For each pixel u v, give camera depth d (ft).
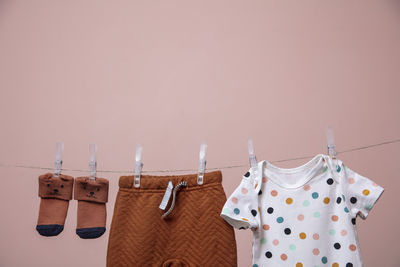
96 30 7.59
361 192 4.48
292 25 7.55
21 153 7.12
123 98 7.34
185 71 7.43
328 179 4.63
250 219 4.44
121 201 4.74
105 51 7.52
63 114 7.28
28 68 7.41
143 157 7.09
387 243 6.69
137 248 4.59
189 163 7.06
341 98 7.19
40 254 6.87
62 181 4.87
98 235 4.81
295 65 7.37
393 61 7.27
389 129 7.02
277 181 4.68
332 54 7.37
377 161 6.92
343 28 7.45
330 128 4.75
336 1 7.59
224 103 7.29
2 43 7.47
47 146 7.14
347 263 4.33
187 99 7.34
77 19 7.59
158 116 7.27
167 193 4.65
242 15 7.59
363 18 7.48
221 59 7.47
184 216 4.68
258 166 4.66
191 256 4.56
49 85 7.36
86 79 7.41
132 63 7.47
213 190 4.69
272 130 7.13
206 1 7.59
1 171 7.07
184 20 7.59
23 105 7.28
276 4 7.60
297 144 7.04
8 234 6.89
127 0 7.61
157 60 7.48
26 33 7.55
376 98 7.16
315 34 7.47
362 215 4.45
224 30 7.60
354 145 6.97
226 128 7.18
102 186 4.86
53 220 4.79
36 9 7.59
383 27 7.41
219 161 7.04
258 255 4.47
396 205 6.78
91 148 4.90
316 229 4.50
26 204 7.01
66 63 7.45
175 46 7.55
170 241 4.65
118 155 7.13
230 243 4.53
